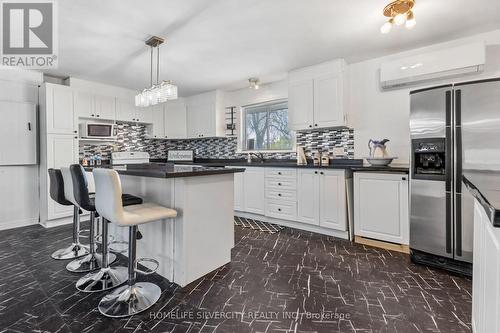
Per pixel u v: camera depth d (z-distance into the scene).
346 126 3.48
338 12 2.25
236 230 3.53
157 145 5.55
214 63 3.48
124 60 3.35
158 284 2.04
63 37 2.69
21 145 3.60
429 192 2.36
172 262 2.07
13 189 3.61
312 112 3.62
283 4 2.12
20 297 1.85
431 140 2.34
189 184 2.02
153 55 3.18
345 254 2.66
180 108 5.44
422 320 1.60
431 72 2.84
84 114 4.05
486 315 1.06
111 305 1.71
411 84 3.12
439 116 2.30
